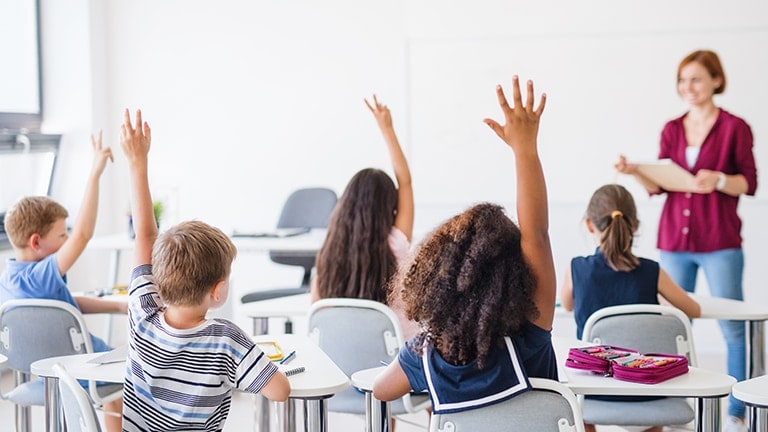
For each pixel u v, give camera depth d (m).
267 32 6.13
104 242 5.05
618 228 3.24
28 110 5.95
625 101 5.76
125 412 2.27
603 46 5.75
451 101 5.93
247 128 6.20
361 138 6.09
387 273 3.25
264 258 6.27
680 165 4.79
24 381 3.56
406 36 5.95
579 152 5.83
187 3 6.19
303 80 6.12
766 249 5.71
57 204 3.52
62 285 3.40
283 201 6.20
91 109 6.07
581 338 3.26
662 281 3.28
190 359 2.22
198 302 2.24
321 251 3.33
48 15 6.05
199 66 6.20
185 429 2.24
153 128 6.27
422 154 5.99
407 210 3.68
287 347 2.81
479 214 2.20
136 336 2.26
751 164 4.67
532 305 2.12
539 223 2.14
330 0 6.06
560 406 2.10
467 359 2.12
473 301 2.11
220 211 6.26
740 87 5.64
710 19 5.64
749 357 3.55
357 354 3.17
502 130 2.15
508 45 5.84
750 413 2.27
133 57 6.25
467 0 5.86
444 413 2.13
